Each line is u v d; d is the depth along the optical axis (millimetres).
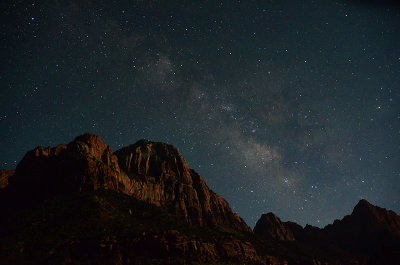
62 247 57031
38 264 51719
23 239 57438
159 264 59281
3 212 74000
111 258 57188
